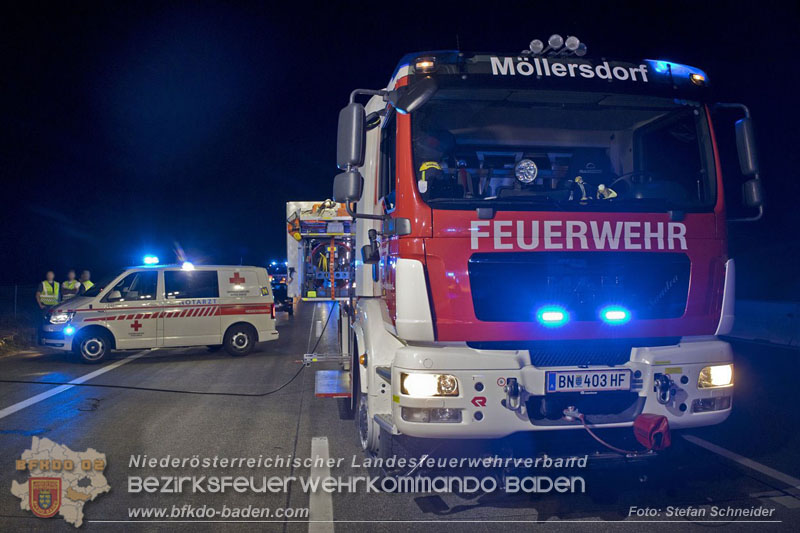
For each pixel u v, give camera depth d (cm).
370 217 521
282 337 1714
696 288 495
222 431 700
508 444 496
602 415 474
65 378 1070
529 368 457
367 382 544
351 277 823
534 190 520
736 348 1396
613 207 486
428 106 518
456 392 452
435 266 462
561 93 514
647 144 579
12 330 1606
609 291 478
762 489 506
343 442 654
